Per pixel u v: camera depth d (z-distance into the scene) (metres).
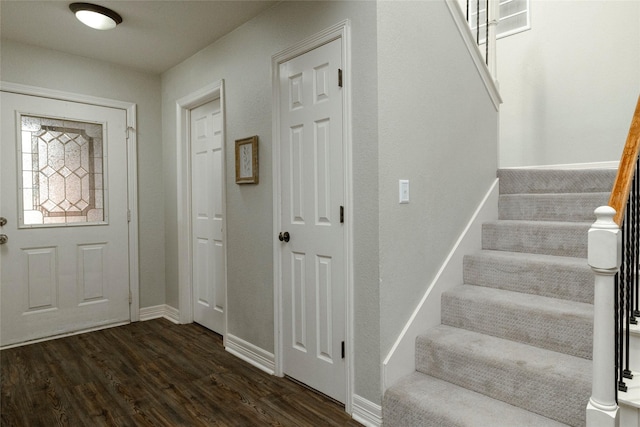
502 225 2.50
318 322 2.24
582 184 2.54
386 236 1.91
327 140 2.15
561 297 2.02
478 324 2.07
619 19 2.94
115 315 3.58
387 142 1.92
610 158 3.00
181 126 3.60
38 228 3.18
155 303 3.85
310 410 2.08
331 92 2.12
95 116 3.47
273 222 2.51
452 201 2.36
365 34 1.92
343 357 2.09
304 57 2.28
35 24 2.79
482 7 3.61
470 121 2.54
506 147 3.54
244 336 2.83
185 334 3.33
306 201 2.29
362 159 1.95
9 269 3.04
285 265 2.45
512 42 3.48
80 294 3.39
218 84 3.04
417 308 2.08
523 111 3.43
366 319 1.96
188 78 3.44
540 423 1.54
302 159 2.32
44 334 3.20
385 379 1.88
